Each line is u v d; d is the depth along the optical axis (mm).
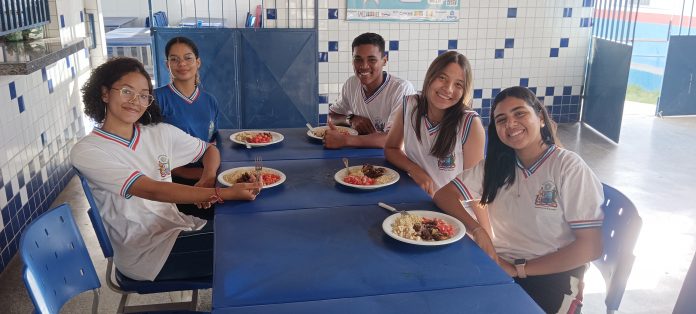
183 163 2404
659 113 6145
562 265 1780
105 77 1981
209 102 2971
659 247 3234
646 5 7273
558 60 5539
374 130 3141
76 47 3779
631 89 7367
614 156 4867
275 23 4758
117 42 7027
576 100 5746
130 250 2049
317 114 4938
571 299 1825
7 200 3088
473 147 2391
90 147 1992
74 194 4039
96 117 2043
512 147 1802
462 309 1389
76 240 1742
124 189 1977
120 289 2020
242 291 1459
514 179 1875
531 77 5535
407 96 2553
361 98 3178
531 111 1760
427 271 1568
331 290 1469
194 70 2854
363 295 1447
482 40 5289
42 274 1538
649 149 5059
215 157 2471
